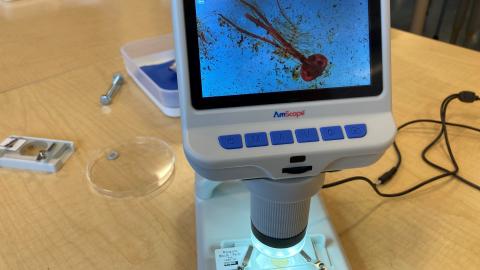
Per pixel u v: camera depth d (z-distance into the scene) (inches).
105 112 14.9
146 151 13.1
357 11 7.6
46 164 12.2
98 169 12.3
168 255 9.9
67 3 24.7
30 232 10.4
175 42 7.1
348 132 7.3
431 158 12.6
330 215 10.6
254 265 8.8
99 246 10.1
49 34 20.9
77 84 16.6
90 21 22.2
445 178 11.9
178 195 11.5
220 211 10.1
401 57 17.9
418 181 11.8
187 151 6.9
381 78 7.7
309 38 7.6
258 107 7.3
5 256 9.8
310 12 7.5
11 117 14.7
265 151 7.0
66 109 15.1
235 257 8.9
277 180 7.3
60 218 10.8
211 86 7.2
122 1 24.8
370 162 7.6
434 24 43.8
